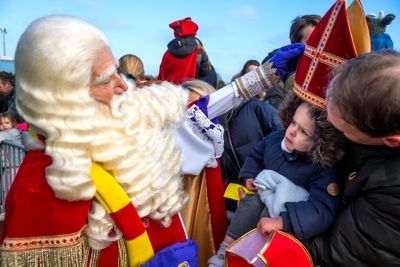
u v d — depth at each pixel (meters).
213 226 1.62
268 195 1.23
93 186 0.91
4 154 3.21
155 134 1.12
